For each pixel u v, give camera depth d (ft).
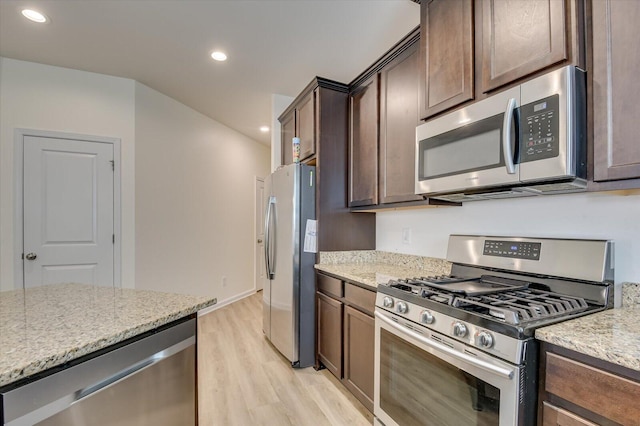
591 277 4.21
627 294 4.15
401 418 4.89
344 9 6.79
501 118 4.15
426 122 5.62
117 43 8.19
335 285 7.61
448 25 5.16
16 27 7.50
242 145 16.44
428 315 4.31
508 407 3.24
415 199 6.36
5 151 8.92
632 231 4.16
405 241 8.24
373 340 6.14
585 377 2.87
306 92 9.46
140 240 10.72
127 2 6.63
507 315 3.38
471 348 3.70
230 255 15.40
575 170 3.49
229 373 8.15
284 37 7.86
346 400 6.95
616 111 3.31
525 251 5.07
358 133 8.46
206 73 9.85
